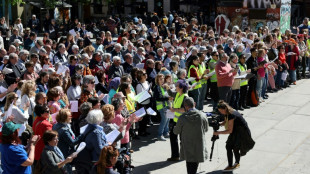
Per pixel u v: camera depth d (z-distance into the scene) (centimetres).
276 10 3441
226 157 1480
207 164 1418
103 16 6197
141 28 3378
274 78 2503
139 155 1493
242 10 3556
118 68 1816
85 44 2628
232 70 1816
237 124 1295
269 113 2041
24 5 5347
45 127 1095
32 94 1342
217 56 1956
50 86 1425
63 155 1066
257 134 1736
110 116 1145
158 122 1878
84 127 1059
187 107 1225
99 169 914
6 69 1617
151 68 1852
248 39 2477
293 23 5428
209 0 5175
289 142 1645
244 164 1420
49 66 1819
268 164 1425
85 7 6112
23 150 982
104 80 1700
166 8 6041
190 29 3309
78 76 1480
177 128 1224
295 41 2639
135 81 1698
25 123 1263
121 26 5225
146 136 1697
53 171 977
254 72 2097
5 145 977
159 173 1339
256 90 2184
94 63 1880
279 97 2352
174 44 2408
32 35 2486
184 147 1217
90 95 1441
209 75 1842
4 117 1271
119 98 1262
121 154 1148
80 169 1057
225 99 1836
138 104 1648
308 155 1515
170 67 1877
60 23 4612
